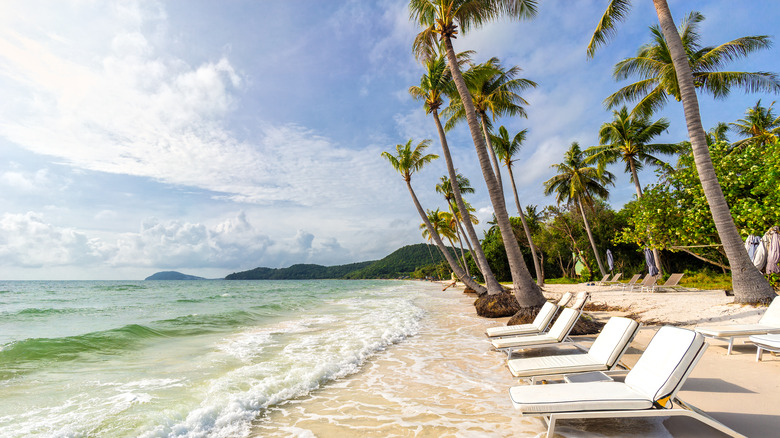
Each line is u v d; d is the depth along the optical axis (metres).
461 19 13.00
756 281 8.40
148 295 33.31
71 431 3.79
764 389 4.20
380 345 8.31
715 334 5.67
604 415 3.10
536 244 43.03
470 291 28.94
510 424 3.88
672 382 3.10
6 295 33.56
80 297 30.30
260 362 6.76
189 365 6.62
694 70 16.81
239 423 4.09
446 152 16.95
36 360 7.05
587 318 8.77
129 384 5.46
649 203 17.11
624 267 36.47
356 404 4.65
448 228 38.94
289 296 29.83
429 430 3.80
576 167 29.97
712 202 8.95
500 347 6.19
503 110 21.05
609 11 11.36
